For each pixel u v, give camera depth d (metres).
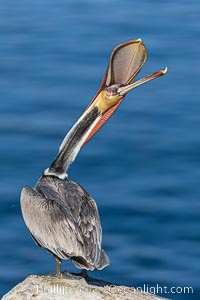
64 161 17.09
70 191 16.62
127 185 36.91
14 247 31.92
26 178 37.22
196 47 56.03
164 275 30.81
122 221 34.19
